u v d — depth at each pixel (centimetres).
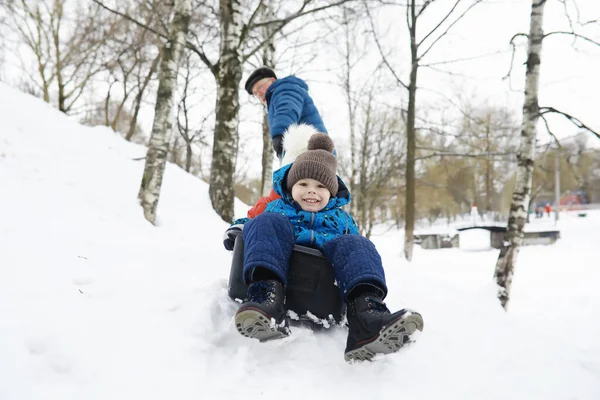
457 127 981
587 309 658
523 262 1214
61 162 576
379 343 155
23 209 364
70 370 143
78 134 836
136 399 133
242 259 197
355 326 164
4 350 144
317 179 204
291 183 211
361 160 1550
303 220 203
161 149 516
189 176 889
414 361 185
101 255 267
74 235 310
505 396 174
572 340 507
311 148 224
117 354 154
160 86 529
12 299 182
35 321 165
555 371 205
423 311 267
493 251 1574
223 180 666
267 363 166
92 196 484
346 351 166
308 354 173
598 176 4512
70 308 182
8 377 133
